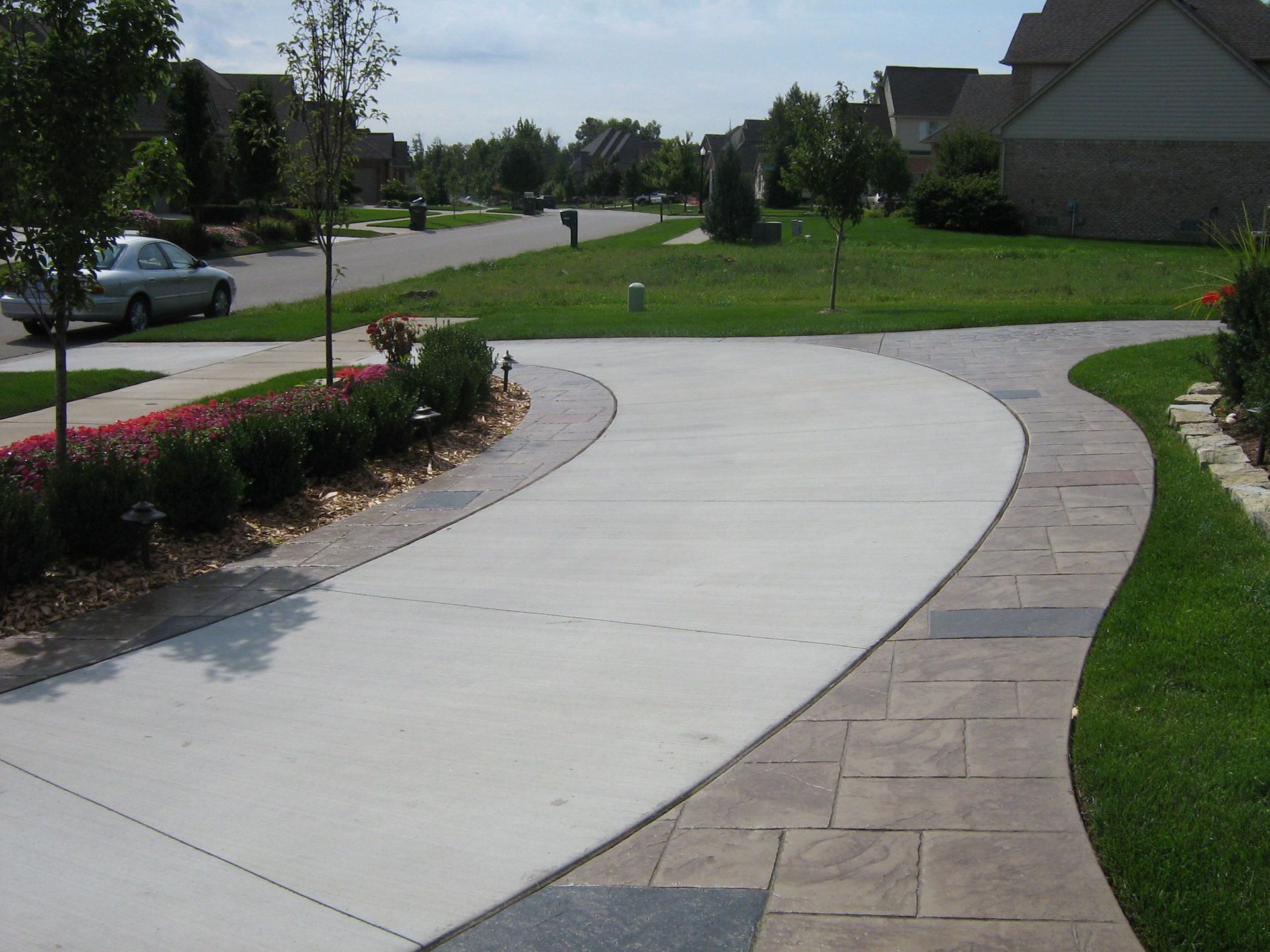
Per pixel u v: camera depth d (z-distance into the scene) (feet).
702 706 15.07
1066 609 17.19
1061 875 10.71
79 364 49.11
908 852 11.30
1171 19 139.54
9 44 21.61
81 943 10.69
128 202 24.12
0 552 20.11
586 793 12.98
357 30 33.04
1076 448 26.73
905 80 258.37
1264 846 10.71
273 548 23.65
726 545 22.02
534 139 355.56
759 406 35.27
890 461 27.35
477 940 10.47
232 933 10.75
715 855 11.57
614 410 36.37
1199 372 34.37
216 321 62.54
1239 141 140.46
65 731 15.33
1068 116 147.13
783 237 152.56
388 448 30.68
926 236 147.64
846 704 14.80
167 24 22.88
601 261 114.52
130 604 20.45
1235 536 19.26
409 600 20.04
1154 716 13.46
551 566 21.53
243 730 15.11
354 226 176.45
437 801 12.97
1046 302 67.56
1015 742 13.33
